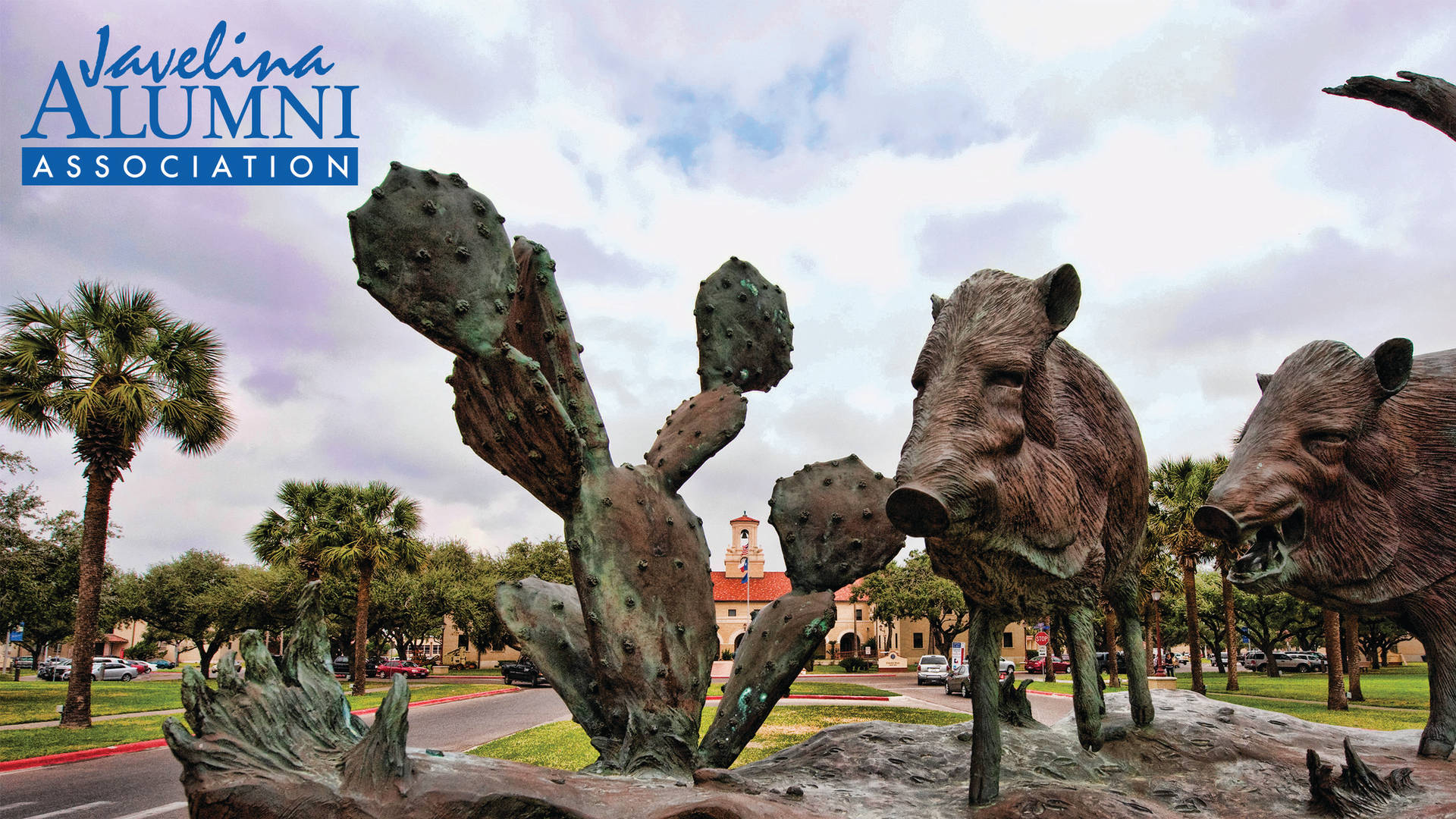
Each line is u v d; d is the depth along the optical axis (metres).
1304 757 3.90
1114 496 3.58
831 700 19.14
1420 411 3.90
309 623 2.83
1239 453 3.82
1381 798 3.16
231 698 2.51
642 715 3.74
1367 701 19.53
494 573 49.62
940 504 2.53
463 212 3.82
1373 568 3.77
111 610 45.12
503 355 3.62
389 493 27.59
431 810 2.38
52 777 9.95
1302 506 3.69
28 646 42.22
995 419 2.80
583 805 2.54
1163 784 3.61
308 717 2.61
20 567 23.08
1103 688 3.67
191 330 16.33
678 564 4.10
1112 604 4.23
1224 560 20.12
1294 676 38.84
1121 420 3.63
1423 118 4.19
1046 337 2.97
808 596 4.40
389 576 39.22
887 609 49.81
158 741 12.94
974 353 2.86
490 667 58.78
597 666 3.86
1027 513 2.89
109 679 42.81
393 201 3.67
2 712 18.34
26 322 15.54
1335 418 3.70
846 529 4.62
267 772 2.41
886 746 4.07
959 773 3.72
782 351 5.41
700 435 4.51
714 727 4.05
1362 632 47.84
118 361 15.70
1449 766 3.63
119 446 15.67
